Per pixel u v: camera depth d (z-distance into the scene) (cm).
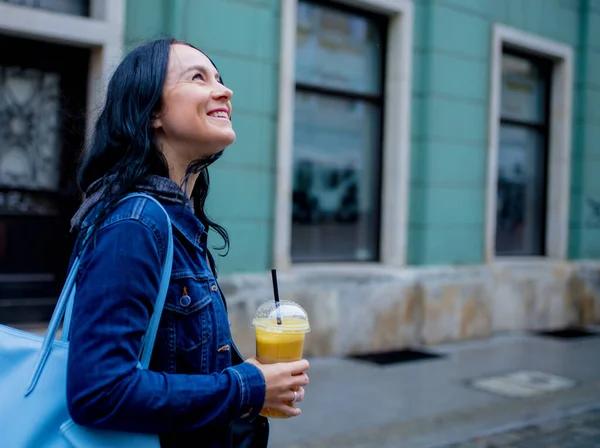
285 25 565
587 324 848
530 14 775
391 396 486
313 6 622
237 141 541
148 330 116
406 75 657
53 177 480
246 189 549
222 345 129
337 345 604
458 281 692
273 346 140
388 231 663
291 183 582
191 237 129
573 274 833
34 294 477
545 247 842
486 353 651
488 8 725
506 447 389
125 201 119
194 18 513
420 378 542
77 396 105
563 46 818
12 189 466
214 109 132
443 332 680
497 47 730
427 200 671
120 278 109
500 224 802
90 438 110
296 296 571
